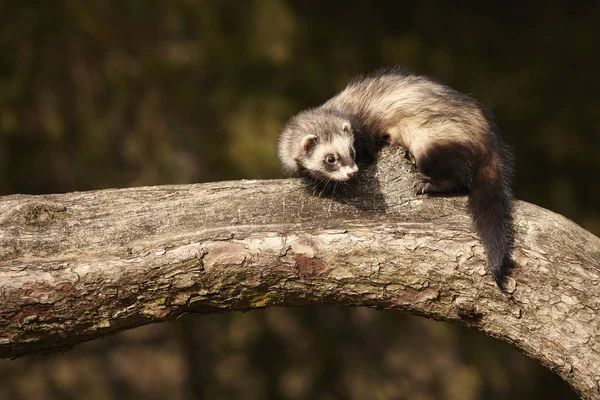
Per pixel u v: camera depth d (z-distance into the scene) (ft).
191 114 49.75
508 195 22.82
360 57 54.75
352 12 56.24
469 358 54.49
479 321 20.11
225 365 54.49
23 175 48.34
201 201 22.47
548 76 55.47
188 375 55.83
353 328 55.36
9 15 47.34
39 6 47.65
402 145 25.82
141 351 60.18
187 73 49.80
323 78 52.54
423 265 20.11
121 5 48.91
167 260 20.43
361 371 54.44
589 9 58.49
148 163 48.96
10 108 46.80
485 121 25.00
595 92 55.06
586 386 18.85
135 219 21.95
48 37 47.91
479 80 55.42
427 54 55.52
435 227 20.85
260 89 50.85
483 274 19.79
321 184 23.31
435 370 57.72
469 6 58.44
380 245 20.34
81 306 20.38
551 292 19.38
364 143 26.08
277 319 52.90
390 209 22.53
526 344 19.62
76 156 48.34
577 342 18.95
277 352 53.26
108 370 58.23
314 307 53.78
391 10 57.06
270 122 49.47
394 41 55.52
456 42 56.65
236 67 50.62
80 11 47.78
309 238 20.63
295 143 27.09
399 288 20.34
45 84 48.01
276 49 51.06
